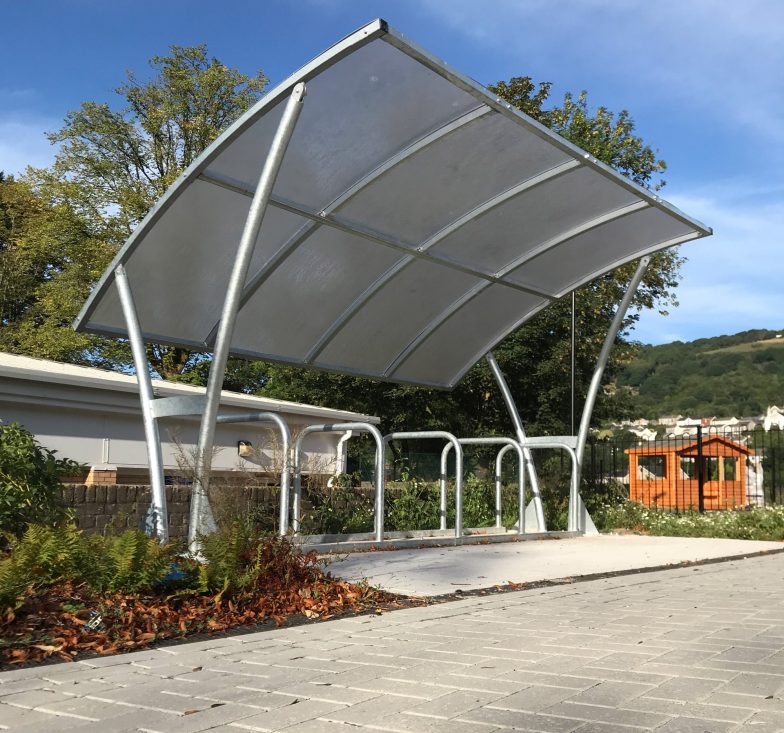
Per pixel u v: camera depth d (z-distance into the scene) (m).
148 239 7.77
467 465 17.80
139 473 12.59
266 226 8.20
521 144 8.03
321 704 3.41
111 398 11.97
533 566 8.47
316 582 6.36
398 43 6.19
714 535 13.60
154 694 3.57
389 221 8.83
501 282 10.82
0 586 4.85
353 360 11.22
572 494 13.14
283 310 9.55
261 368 32.69
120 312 8.55
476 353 12.65
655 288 27.30
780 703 3.38
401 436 11.35
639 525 14.34
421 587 6.89
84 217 32.28
